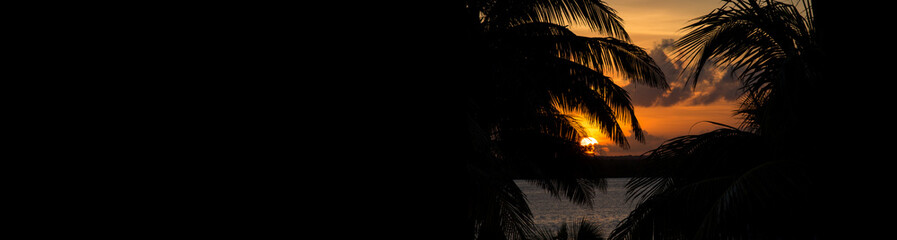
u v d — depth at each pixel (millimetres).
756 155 4824
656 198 4996
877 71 3062
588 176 10266
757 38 4828
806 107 3926
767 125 4316
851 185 3451
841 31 3289
